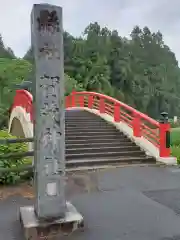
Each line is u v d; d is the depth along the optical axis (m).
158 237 3.88
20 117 12.74
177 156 10.22
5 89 26.88
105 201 5.41
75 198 5.60
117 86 44.06
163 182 6.85
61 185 4.02
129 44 48.91
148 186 6.49
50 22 3.89
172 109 48.69
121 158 9.36
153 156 9.56
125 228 4.16
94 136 10.98
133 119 10.76
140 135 10.48
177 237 3.88
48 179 3.95
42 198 3.93
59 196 4.01
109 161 8.99
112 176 7.44
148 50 52.12
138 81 44.91
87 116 14.20
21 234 3.95
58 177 4.00
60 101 3.99
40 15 3.85
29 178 6.79
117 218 4.54
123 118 12.00
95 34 45.72
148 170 8.20
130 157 9.56
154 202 5.36
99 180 7.02
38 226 3.82
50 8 3.89
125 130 11.44
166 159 9.05
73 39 45.72
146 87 45.47
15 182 6.63
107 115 13.48
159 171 8.07
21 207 4.62
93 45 43.94
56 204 3.99
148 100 45.03
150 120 9.89
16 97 14.11
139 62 48.03
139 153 9.84
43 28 3.87
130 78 44.53
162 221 4.44
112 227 4.19
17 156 4.75
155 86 47.31
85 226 4.20
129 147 10.13
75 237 3.85
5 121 26.06
